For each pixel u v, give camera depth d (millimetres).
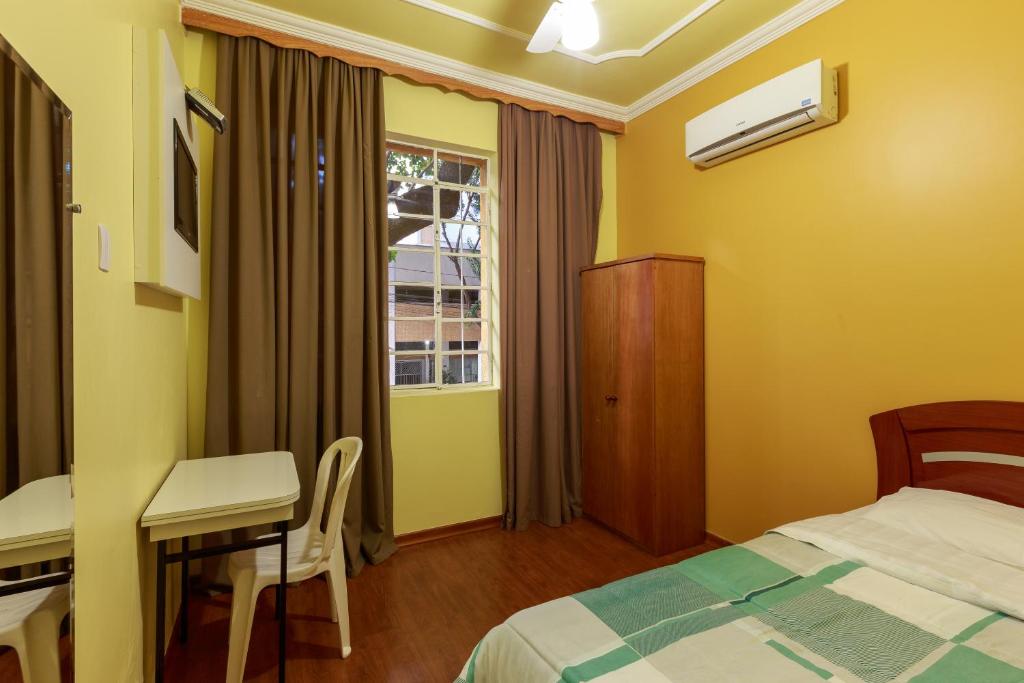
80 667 1043
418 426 3047
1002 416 1786
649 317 2846
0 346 652
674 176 3221
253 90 2506
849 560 1504
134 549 1470
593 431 3316
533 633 1188
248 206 2451
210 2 2369
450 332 3352
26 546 730
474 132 3180
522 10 2490
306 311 2584
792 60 2514
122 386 1348
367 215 2727
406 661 1925
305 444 2586
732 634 1147
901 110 2092
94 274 1126
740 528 2814
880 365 2186
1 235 661
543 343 3303
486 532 3193
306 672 1855
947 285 1965
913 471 2031
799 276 2500
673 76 3139
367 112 2760
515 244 3229
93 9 1138
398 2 2418
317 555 1908
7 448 669
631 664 1048
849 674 1005
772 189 2621
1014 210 1782
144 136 1493
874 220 2193
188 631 2115
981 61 1856
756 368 2717
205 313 2465
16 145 706
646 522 2883
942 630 1147
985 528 1462
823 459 2406
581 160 3473
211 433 2395
